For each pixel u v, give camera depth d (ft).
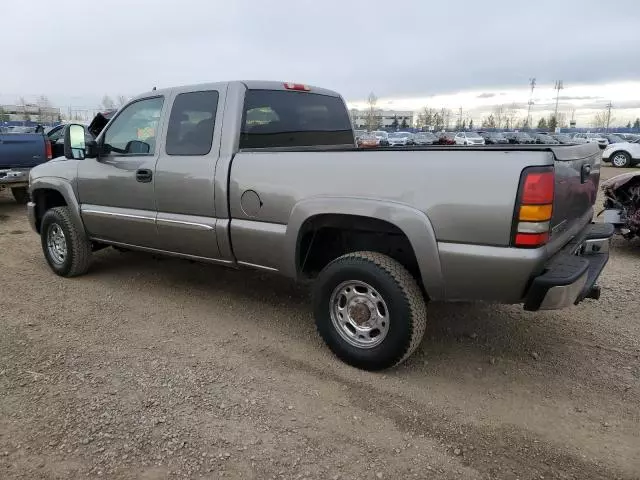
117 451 8.91
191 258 14.94
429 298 11.46
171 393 10.70
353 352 11.68
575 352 12.73
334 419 9.91
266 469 8.54
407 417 10.01
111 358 12.23
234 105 13.46
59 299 16.31
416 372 11.76
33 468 8.48
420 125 367.86
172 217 14.53
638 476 8.45
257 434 9.42
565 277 9.64
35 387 10.86
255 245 12.91
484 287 10.09
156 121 14.99
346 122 17.61
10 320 14.51
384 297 11.00
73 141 16.31
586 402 10.55
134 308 15.55
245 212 12.93
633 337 13.55
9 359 12.11
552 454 8.98
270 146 14.51
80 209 17.34
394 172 10.62
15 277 18.66
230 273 18.90
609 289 17.26
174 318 14.78
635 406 10.39
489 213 9.66
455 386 11.18
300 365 12.02
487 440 9.34
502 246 9.69
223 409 10.17
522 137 154.30
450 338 13.53
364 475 8.43
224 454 8.87
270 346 13.00
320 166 11.60
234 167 13.03
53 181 17.98
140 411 10.04
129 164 15.43
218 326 14.24
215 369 11.76
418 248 10.39
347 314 11.82
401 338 10.94
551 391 10.98
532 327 14.19
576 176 11.13
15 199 38.06
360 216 11.25
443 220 10.11
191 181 13.84
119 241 16.74
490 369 11.92
